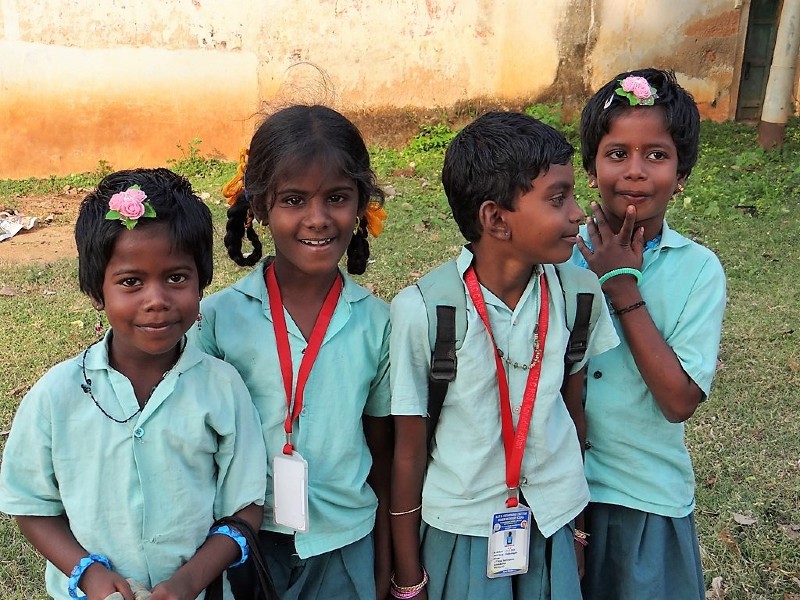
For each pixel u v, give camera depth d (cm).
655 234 224
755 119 1109
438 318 202
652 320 216
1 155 930
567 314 209
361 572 219
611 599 238
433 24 988
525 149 188
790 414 417
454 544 213
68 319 536
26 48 902
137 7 914
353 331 214
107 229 176
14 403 428
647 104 209
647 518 228
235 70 955
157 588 177
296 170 194
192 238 183
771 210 717
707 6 1028
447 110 1024
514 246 197
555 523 211
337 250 203
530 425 207
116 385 187
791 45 864
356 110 1000
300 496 201
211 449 194
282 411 209
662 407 217
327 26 962
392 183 856
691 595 233
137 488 186
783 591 305
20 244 725
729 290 560
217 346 212
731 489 362
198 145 970
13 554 326
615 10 1017
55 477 188
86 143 945
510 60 1017
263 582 199
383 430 226
